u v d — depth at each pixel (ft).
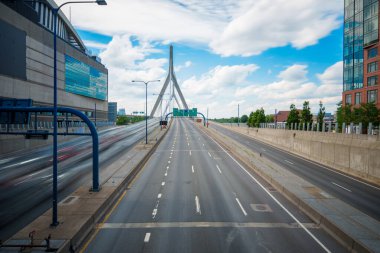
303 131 162.81
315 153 144.05
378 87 193.06
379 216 59.41
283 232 50.37
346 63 232.53
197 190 80.74
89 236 48.62
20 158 137.28
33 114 214.69
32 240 41.73
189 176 100.83
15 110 74.02
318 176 103.24
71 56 293.43
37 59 222.89
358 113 158.61
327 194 73.46
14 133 74.49
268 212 61.46
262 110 338.13
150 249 43.34
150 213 60.39
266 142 233.55
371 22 200.34
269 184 89.61
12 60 185.26
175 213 60.34
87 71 337.93
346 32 232.73
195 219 56.70
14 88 187.62
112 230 51.19
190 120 655.35
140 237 47.96
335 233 50.03
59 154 150.82
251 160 132.46
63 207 61.16
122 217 57.98
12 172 104.12
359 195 77.36
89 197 68.85
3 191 77.71
